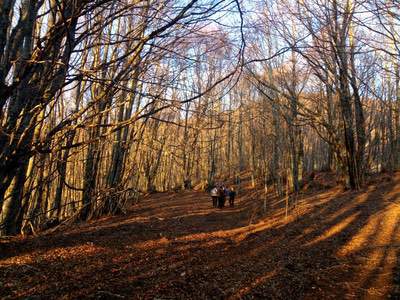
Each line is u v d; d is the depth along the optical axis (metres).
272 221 14.29
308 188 23.58
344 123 20.08
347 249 9.41
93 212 14.05
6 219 7.11
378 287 6.50
